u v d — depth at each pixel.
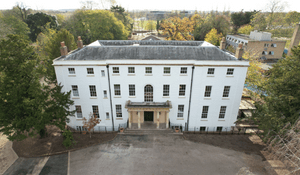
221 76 30.09
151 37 48.66
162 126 33.44
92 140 30.55
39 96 25.36
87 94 31.69
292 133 24.14
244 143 30.41
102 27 79.94
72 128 34.06
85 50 31.48
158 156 26.84
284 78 24.92
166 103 31.95
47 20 85.19
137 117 34.41
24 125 25.16
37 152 27.58
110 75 30.30
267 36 74.44
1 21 68.50
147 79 30.66
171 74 30.23
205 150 28.33
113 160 26.06
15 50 24.30
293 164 23.41
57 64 29.33
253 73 47.31
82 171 24.12
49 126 34.78
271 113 26.83
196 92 31.41
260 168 24.59
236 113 32.78
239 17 106.00
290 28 100.12
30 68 25.25
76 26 80.69
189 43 37.81
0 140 30.45
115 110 33.19
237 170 24.31
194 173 23.78
